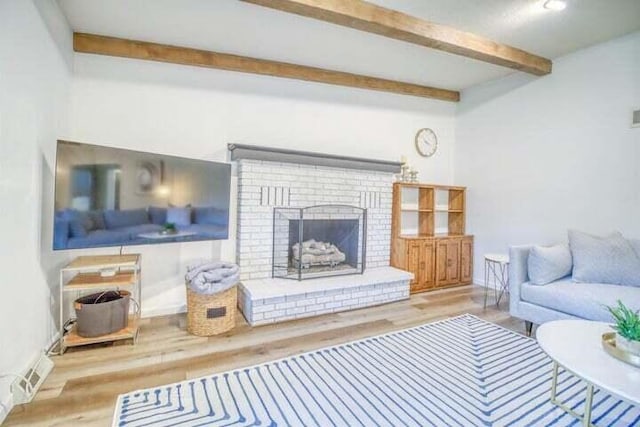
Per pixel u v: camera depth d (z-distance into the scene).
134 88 3.20
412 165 4.69
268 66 3.65
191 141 3.42
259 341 2.74
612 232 3.09
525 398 1.98
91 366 2.29
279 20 2.85
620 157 3.23
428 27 2.86
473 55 3.25
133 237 2.58
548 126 3.81
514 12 2.75
